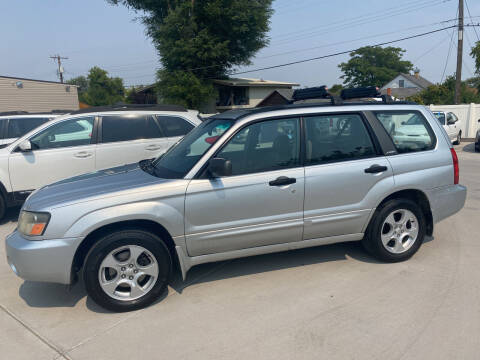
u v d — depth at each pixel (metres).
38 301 3.84
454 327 3.10
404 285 3.84
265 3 31.33
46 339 3.17
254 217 3.82
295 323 3.25
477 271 4.11
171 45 29.48
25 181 6.30
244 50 32.50
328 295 3.71
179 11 28.69
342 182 4.02
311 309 3.46
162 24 30.42
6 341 3.17
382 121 4.29
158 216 3.51
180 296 3.81
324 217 4.03
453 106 22.42
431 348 2.86
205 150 3.82
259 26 30.83
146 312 3.54
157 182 3.64
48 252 3.34
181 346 3.00
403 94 56.94
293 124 3.99
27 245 3.37
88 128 6.66
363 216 4.16
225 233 3.76
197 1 29.38
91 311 3.60
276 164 3.89
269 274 4.22
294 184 3.87
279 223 3.90
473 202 7.05
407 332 3.06
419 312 3.35
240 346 2.97
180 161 3.97
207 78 31.55
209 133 4.16
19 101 26.94
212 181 3.68
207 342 3.04
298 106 4.09
